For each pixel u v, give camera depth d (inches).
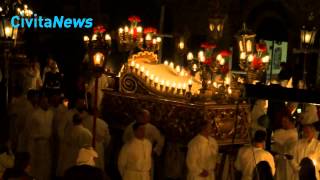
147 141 343.0
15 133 432.5
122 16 902.4
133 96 408.5
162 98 386.6
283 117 352.5
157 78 395.5
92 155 309.7
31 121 403.9
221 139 365.1
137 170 338.6
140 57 423.5
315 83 633.0
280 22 706.2
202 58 372.8
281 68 623.2
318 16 652.7
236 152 362.6
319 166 323.9
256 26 734.5
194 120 362.9
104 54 328.5
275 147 354.0
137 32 421.7
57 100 418.9
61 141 405.1
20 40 582.6
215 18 522.3
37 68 638.5
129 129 384.8
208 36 775.1
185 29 817.5
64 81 744.3
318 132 378.0
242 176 324.8
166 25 850.1
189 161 344.8
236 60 737.6
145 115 375.6
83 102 411.2
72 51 879.1
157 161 393.1
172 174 386.3
